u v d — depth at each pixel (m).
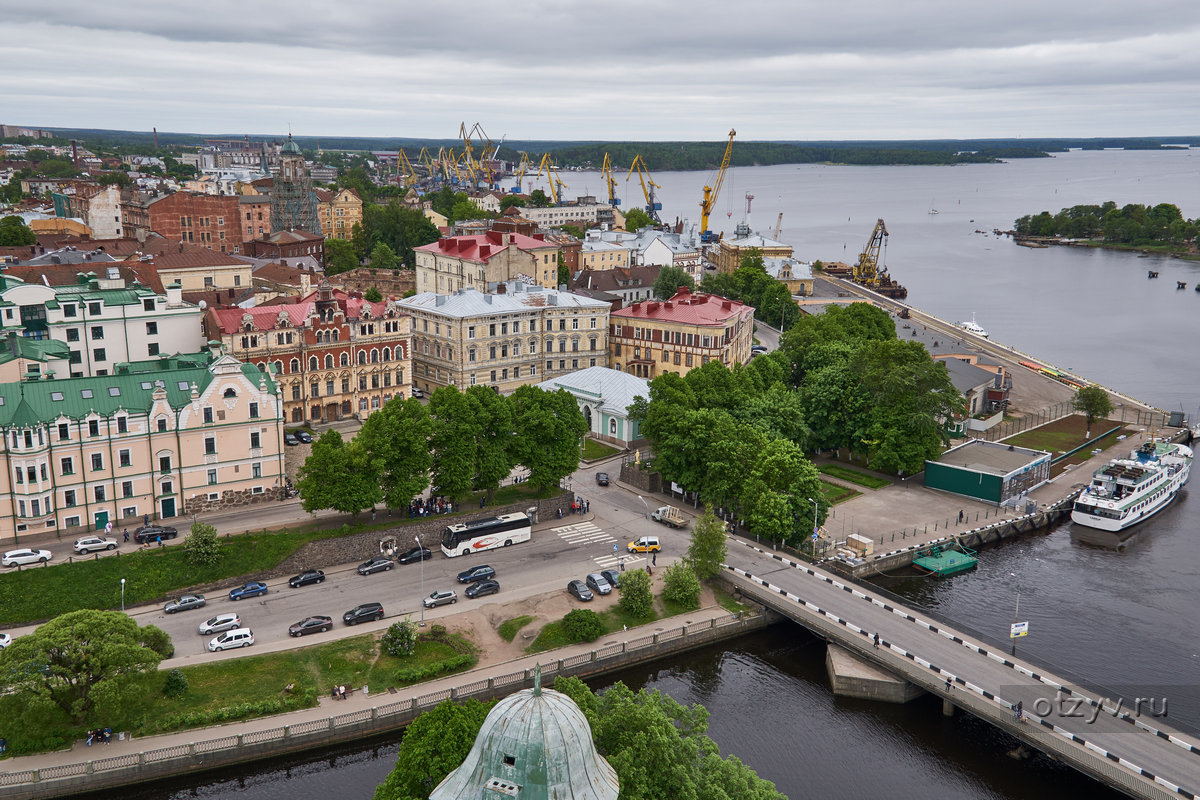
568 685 68.94
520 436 129.50
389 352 164.00
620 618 106.38
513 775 35.53
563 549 122.81
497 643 100.50
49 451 111.12
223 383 121.31
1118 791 79.62
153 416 117.12
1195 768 79.56
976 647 98.81
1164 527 146.38
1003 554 134.12
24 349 127.06
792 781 82.94
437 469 124.38
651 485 144.50
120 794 80.44
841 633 101.31
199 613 102.81
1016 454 159.12
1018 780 84.00
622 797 58.06
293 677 92.38
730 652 105.44
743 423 141.50
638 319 193.38
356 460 114.12
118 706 81.69
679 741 64.75
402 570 115.00
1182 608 118.06
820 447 162.00
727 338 190.00
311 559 113.50
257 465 125.88
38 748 81.06
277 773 84.50
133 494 117.62
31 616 98.81
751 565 119.00
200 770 82.69
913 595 119.75
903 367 153.75
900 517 140.50
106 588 103.38
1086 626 112.56
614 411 163.25
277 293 196.62
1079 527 145.38
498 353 180.12
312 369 155.88
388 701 90.06
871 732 90.69
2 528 110.06
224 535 113.69
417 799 60.25
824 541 126.19
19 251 198.75
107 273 157.38
